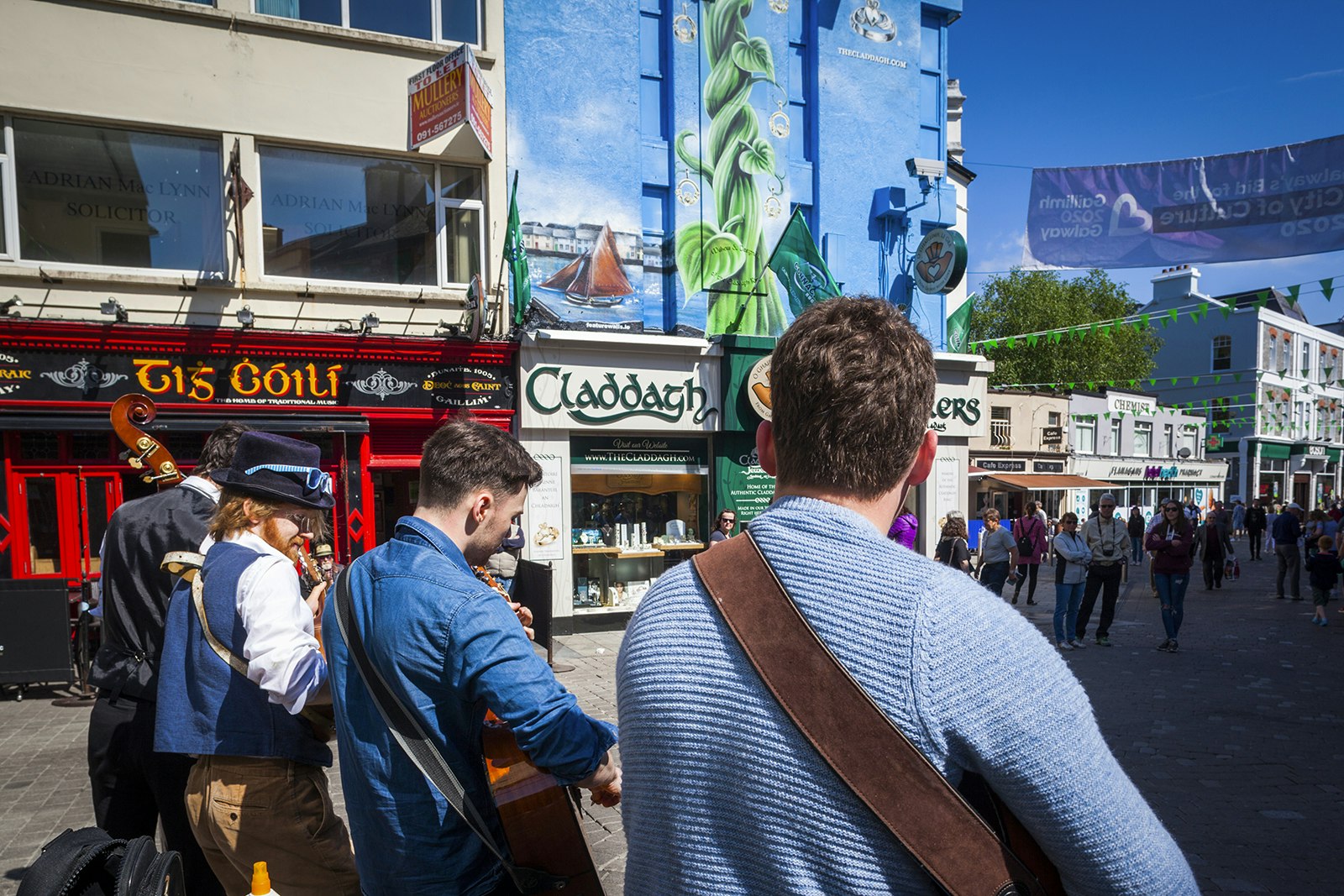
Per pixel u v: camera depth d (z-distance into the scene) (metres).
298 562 2.84
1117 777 0.87
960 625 0.87
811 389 1.03
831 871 0.86
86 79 8.16
